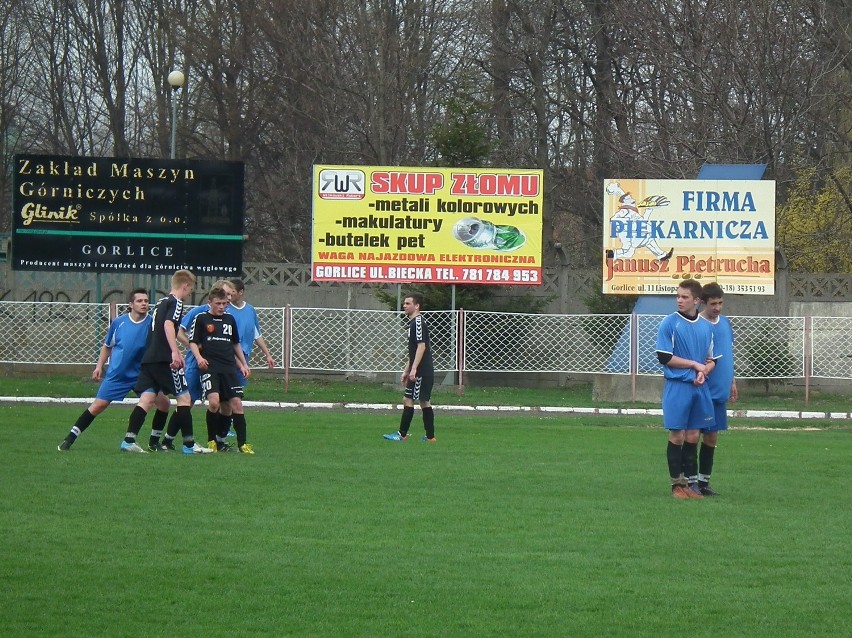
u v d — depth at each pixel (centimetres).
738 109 7412
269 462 2986
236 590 1659
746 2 7412
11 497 2350
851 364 5350
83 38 9875
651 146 7994
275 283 6238
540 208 5578
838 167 7481
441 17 8512
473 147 6238
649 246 5547
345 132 8862
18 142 9919
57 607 1557
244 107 9112
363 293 6194
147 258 5688
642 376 5300
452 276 5591
